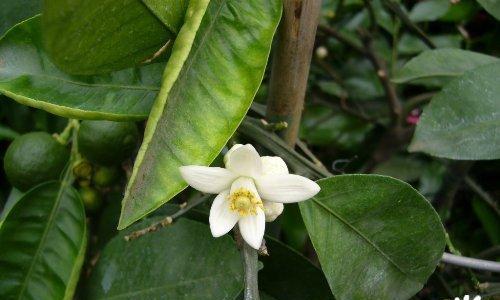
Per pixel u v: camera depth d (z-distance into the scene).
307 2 0.14
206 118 0.12
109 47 0.12
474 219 0.24
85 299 0.16
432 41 0.24
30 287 0.15
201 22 0.12
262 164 0.12
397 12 0.22
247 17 0.13
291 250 0.16
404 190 0.14
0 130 0.20
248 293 0.12
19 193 0.17
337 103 0.26
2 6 0.16
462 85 0.16
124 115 0.13
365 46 0.23
